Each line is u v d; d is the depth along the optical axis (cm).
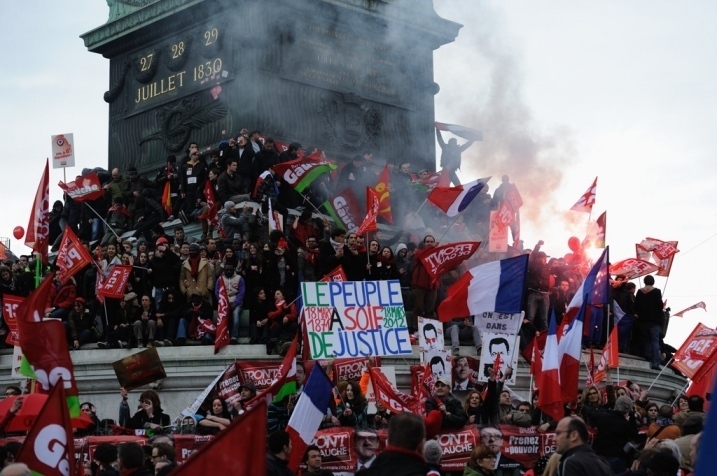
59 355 1888
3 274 3728
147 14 4438
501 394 3044
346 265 3575
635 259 3956
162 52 4456
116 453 2095
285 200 4028
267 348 3403
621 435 2236
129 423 2905
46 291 1928
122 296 3497
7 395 3067
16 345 3197
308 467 2255
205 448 1374
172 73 4425
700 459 1012
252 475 1371
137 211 4228
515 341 3120
